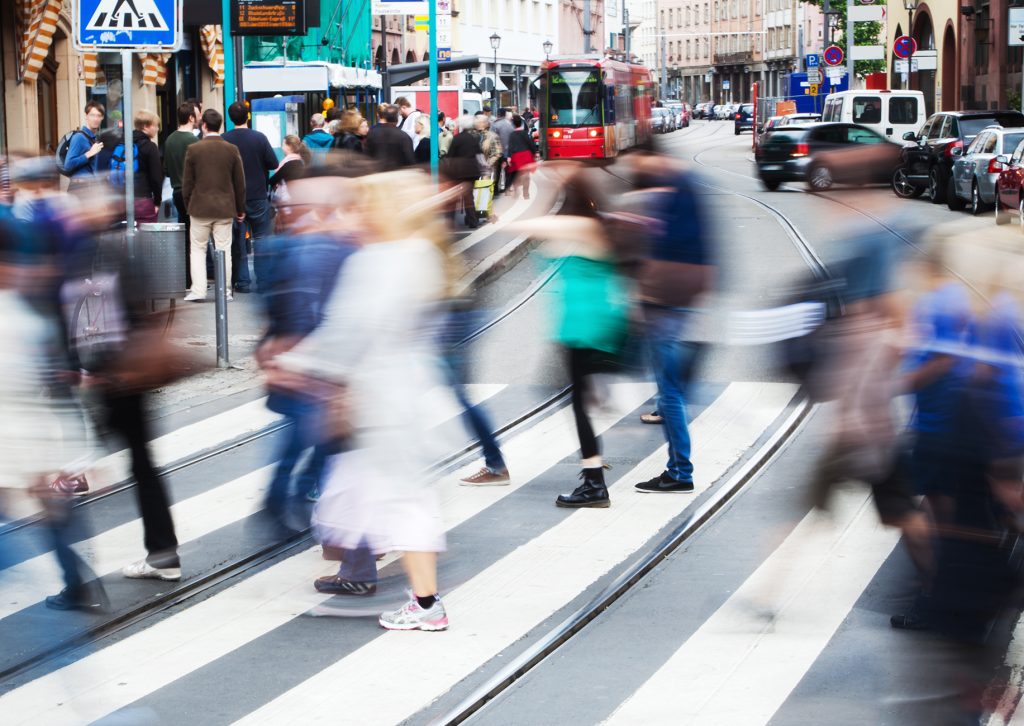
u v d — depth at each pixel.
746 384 13.62
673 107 120.50
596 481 9.59
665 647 6.94
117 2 12.98
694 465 10.73
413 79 38.62
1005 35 54.75
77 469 6.83
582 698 6.33
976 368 5.43
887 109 50.00
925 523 5.64
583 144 51.75
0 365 6.11
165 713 6.17
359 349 6.86
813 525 7.02
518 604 7.62
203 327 17.20
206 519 9.41
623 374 9.81
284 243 7.98
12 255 6.14
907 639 5.94
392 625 7.22
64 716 6.14
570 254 9.31
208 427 12.23
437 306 7.01
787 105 88.38
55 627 6.92
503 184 34.78
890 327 5.73
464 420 10.20
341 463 7.15
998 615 5.52
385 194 6.83
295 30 25.16
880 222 5.80
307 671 6.67
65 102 29.34
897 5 72.94
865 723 5.93
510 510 9.55
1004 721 5.91
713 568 8.23
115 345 7.46
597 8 110.19
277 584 8.02
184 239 14.45
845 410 5.91
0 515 6.28
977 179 31.59
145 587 7.89
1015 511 5.47
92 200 7.17
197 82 37.19
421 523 7.15
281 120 30.64
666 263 9.30
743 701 6.21
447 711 6.15
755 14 147.62
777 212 33.81
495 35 68.25
